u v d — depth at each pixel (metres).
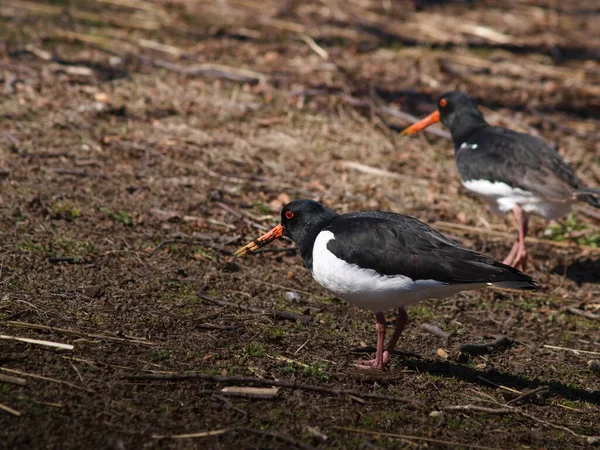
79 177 12.79
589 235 13.56
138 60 17.58
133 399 7.91
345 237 8.70
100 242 11.12
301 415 8.05
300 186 13.78
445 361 9.59
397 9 23.55
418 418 8.25
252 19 21.28
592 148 16.58
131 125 14.82
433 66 19.75
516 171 12.12
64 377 8.11
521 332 10.67
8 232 10.89
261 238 9.66
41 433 7.27
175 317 9.62
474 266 8.36
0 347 8.42
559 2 26.20
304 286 11.02
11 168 12.66
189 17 20.92
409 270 8.46
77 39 18.16
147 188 12.83
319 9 22.72
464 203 14.20
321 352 9.38
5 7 19.66
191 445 7.35
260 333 9.55
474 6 24.77
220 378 8.34
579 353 10.25
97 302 9.66
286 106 16.59
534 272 12.42
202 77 17.27
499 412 8.55
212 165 13.96
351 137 15.87
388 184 14.36
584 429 8.50
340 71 18.42
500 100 18.33
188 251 11.35
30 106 14.82
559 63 20.95
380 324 9.01
